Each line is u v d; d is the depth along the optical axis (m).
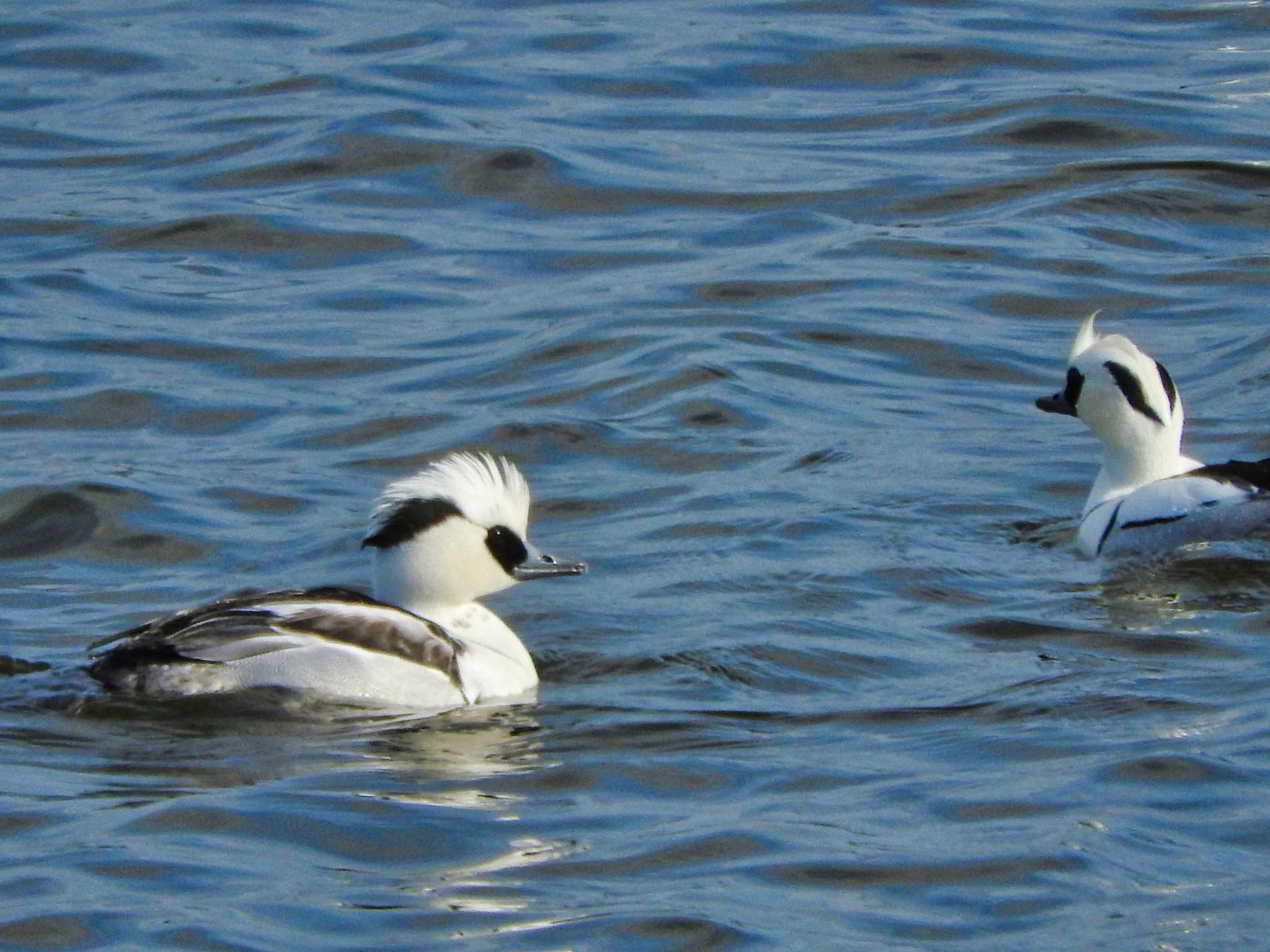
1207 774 11.32
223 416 19.41
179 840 10.65
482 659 13.34
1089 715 12.42
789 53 30.69
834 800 11.20
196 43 31.23
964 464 18.06
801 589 15.07
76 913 9.77
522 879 10.23
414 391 19.98
